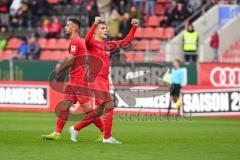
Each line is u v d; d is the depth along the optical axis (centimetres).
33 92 6569
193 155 3011
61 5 8475
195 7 7956
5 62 7212
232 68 6688
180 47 7400
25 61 7181
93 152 3061
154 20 8075
